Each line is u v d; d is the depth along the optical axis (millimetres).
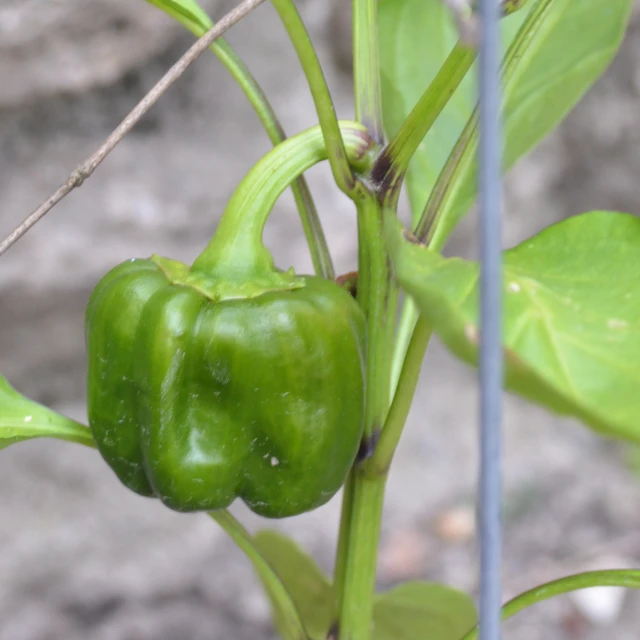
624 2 662
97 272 1227
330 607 692
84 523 1234
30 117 1189
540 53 660
